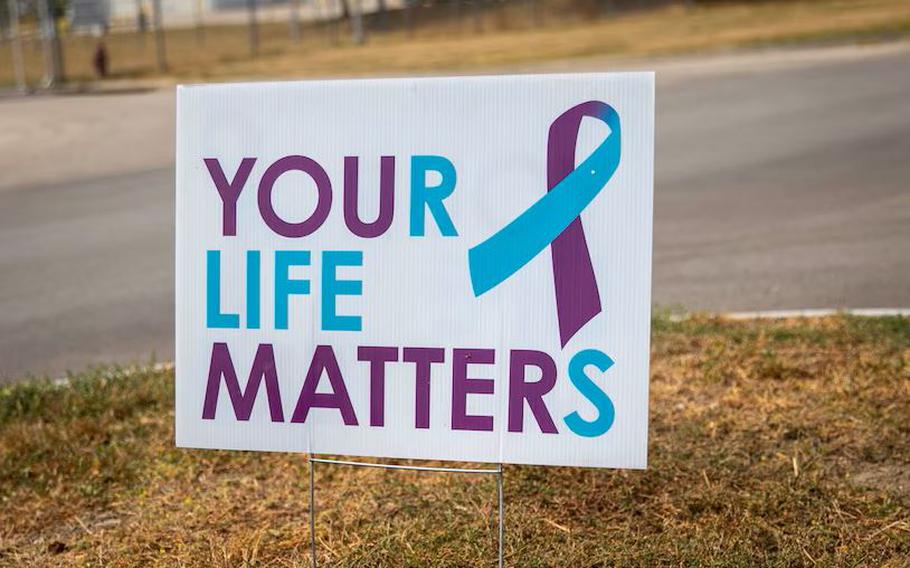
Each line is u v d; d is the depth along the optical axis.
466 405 3.00
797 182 11.13
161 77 34.44
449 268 2.99
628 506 3.76
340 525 3.76
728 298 7.14
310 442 3.12
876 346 5.52
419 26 51.41
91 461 4.47
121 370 5.78
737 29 36.31
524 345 2.96
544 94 2.90
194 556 3.55
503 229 2.95
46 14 36.56
